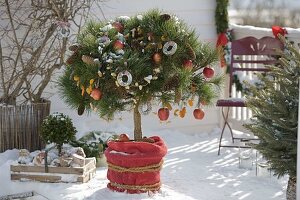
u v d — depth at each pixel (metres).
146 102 4.53
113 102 4.49
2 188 4.95
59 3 5.59
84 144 5.46
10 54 5.72
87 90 4.45
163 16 4.62
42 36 5.83
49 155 5.02
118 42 4.45
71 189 4.75
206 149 6.31
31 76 6.14
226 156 6.05
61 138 5.04
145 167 4.55
